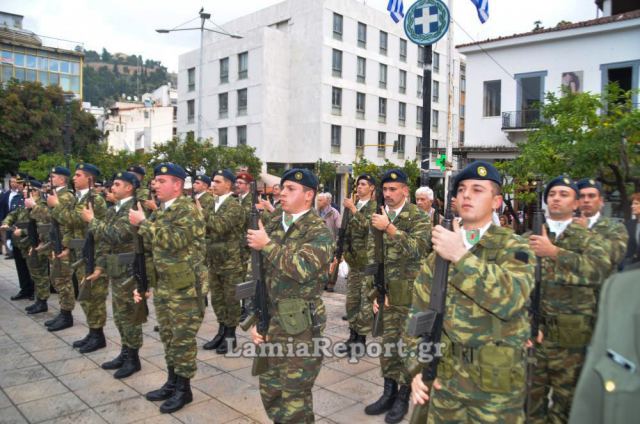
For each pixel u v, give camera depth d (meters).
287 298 3.38
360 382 4.89
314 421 3.69
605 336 1.27
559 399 3.50
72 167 15.80
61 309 6.58
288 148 31.50
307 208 3.58
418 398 2.55
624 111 6.50
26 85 23.92
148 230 4.21
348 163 31.56
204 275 4.43
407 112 35.59
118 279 4.91
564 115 6.47
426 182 6.04
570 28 15.28
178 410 4.19
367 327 5.53
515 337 2.40
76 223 6.19
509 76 16.77
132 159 20.48
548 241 3.31
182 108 36.03
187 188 7.08
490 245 2.53
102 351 5.70
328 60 30.33
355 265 5.83
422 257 4.25
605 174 6.32
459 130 37.25
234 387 4.71
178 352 4.22
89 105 57.00
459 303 2.48
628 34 14.64
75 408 4.21
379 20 33.22
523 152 6.88
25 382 4.77
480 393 2.39
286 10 31.41
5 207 11.74
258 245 3.26
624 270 1.38
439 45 37.38
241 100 31.80
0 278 10.03
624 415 1.17
